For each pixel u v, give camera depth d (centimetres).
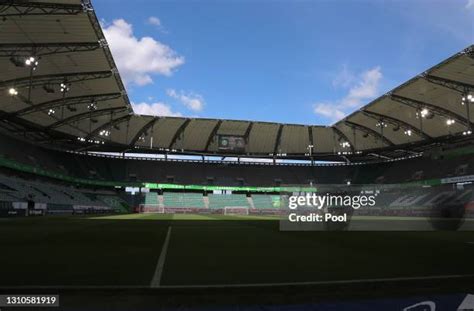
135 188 6844
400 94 4156
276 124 6028
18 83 3588
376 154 7075
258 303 466
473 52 2966
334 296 498
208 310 439
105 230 1731
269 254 897
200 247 1040
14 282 550
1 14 2436
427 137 5559
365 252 955
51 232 1572
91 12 2509
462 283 574
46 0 2322
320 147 6925
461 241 1336
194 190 7262
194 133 6244
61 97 4138
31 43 2886
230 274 627
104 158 7012
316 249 1012
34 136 5688
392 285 556
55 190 5384
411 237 1513
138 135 6112
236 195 7275
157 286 525
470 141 5578
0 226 2003
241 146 6309
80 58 3250
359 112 5112
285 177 7531
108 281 561
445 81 3591
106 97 4359
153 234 1521
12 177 4728
